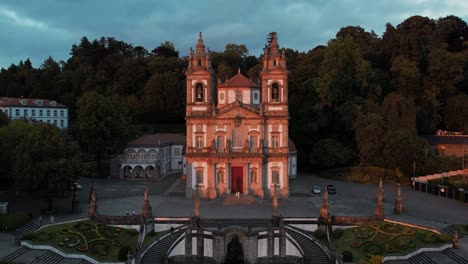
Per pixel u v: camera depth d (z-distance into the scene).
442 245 55.78
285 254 58.06
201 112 81.19
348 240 60.09
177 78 149.62
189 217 64.38
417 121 111.38
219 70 147.25
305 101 119.06
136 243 59.59
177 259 57.69
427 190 88.19
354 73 111.56
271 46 82.56
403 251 55.31
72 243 57.78
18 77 171.62
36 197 76.31
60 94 159.88
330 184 97.81
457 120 115.56
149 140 110.50
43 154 68.06
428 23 138.62
